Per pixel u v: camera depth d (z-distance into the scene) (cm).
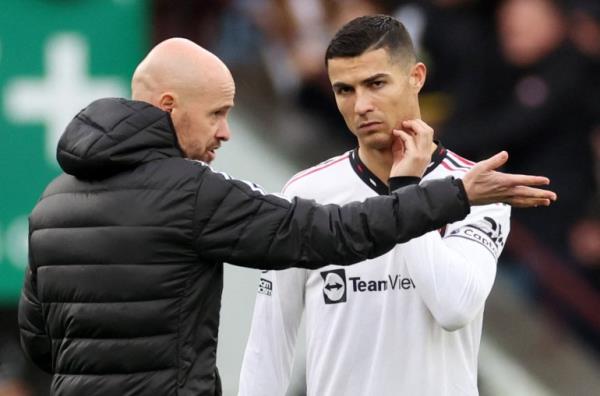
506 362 2714
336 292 1842
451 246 1808
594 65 3077
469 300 1766
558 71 3053
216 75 1727
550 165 3069
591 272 3086
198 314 1684
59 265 1698
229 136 1756
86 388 1681
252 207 1659
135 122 1684
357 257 1645
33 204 2670
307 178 1878
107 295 1670
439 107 3053
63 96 2677
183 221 1661
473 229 1820
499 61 3053
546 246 3086
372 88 1791
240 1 3044
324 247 1642
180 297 1672
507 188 1636
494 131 3031
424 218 1631
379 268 1825
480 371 2694
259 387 1897
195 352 1684
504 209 1853
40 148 2672
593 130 3080
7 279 2673
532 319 2786
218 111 1734
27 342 1803
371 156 1844
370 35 1786
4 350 2791
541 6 3050
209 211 1661
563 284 2955
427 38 3058
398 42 1795
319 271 1848
